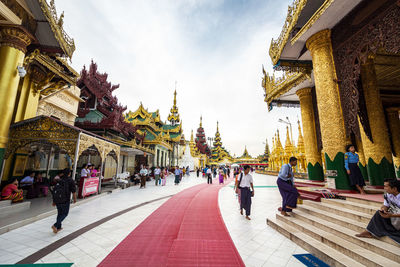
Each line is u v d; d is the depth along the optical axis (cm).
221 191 1223
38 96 950
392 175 605
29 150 928
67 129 785
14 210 585
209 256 314
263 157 7738
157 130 3216
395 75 818
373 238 298
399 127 1090
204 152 6744
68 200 467
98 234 430
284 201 486
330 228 355
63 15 791
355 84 503
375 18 445
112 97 2098
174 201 860
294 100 1265
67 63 977
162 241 387
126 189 1305
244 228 470
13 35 711
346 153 508
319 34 605
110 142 1153
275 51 762
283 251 338
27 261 303
